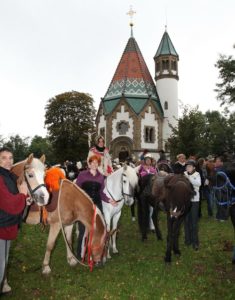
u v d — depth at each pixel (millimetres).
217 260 8352
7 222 4793
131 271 7598
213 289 6555
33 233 11586
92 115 58281
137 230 12102
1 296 6234
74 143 56406
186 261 8266
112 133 48938
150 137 49375
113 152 48375
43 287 6684
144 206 10383
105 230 6781
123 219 14266
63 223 7090
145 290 6508
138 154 47469
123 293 6367
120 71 52812
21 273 7512
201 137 29016
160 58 53750
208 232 11453
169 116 52031
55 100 57438
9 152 5016
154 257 8719
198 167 13500
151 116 49406
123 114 48656
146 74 53781
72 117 57406
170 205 8039
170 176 8562
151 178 10398
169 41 54750
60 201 6965
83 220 6938
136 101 49406
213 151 39469
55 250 9328
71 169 19453
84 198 6969
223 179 7812
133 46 54688
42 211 6898
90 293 6426
